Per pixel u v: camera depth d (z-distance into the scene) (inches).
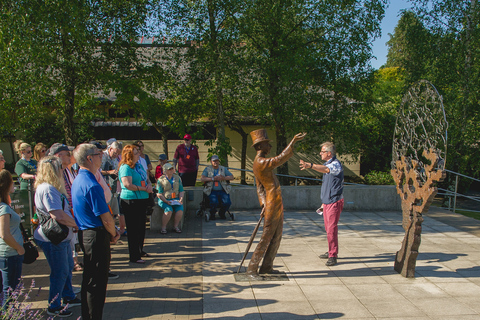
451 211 436.1
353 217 367.2
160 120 559.5
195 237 287.6
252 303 170.1
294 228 317.7
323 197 224.5
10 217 146.2
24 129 584.1
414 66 604.7
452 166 594.6
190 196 393.7
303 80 492.4
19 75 422.6
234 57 485.4
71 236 159.0
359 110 556.7
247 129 778.2
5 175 145.6
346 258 237.6
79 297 175.8
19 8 396.2
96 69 490.6
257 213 380.8
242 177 712.4
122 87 466.3
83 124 679.1
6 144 755.4
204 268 217.6
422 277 204.1
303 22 545.0
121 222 285.9
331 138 573.9
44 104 606.9
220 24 529.3
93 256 139.7
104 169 274.5
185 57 544.4
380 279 201.0
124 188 223.0
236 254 243.9
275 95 512.4
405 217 209.3
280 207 199.5
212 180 344.8
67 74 463.2
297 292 183.2
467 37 564.1
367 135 621.3
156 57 550.6
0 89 430.6
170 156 775.7
